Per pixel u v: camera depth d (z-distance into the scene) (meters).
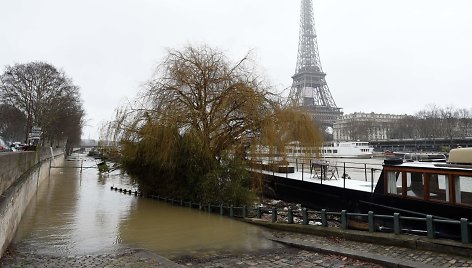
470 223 8.84
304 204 20.09
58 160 60.72
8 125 79.31
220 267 9.21
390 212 13.33
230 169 18.05
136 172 22.11
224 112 19.05
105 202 21.09
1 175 10.52
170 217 16.38
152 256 9.91
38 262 9.38
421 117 134.75
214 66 19.55
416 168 12.26
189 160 18.42
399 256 9.07
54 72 65.62
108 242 11.97
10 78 62.66
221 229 13.91
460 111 158.75
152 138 18.53
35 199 22.27
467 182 10.66
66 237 12.63
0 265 8.95
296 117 19.06
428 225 9.64
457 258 8.59
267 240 12.06
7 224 10.66
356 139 139.88
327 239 11.61
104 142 21.78
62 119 69.56
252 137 18.97
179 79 19.27
